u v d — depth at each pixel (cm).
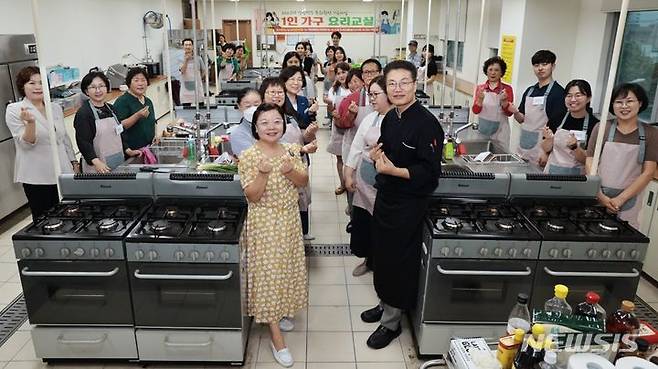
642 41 420
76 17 633
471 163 309
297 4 1393
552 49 524
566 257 217
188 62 539
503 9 573
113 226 224
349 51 1436
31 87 320
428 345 240
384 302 249
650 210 322
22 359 248
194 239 215
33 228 222
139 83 362
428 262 224
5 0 470
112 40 767
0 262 354
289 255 235
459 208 245
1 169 410
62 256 216
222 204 250
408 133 217
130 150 340
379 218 235
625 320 151
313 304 299
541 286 223
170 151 346
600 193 252
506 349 141
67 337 232
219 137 345
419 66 703
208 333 234
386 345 259
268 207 228
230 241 215
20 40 429
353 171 302
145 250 216
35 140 323
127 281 222
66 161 348
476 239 216
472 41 785
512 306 227
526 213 239
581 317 145
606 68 470
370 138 281
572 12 513
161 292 225
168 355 237
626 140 256
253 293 237
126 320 230
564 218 235
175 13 1154
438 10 1084
